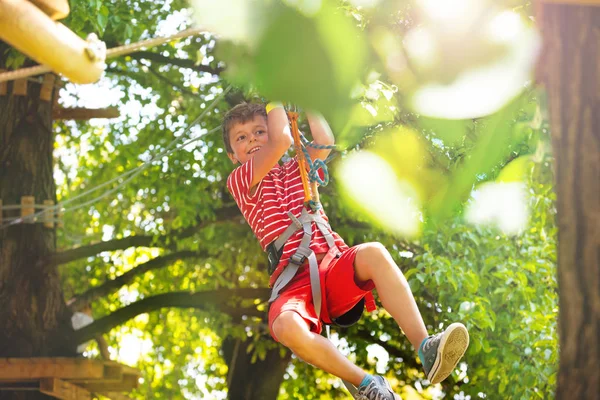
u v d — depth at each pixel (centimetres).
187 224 1056
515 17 58
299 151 314
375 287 309
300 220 321
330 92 53
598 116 117
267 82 53
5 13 143
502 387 887
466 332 279
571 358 127
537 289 843
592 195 121
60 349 941
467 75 57
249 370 1188
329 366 291
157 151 1085
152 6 1021
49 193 973
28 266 946
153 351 1439
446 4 57
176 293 1009
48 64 155
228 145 369
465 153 77
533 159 117
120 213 1288
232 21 53
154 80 1174
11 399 884
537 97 120
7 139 965
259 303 1101
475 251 859
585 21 115
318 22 53
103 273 1291
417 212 67
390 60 58
